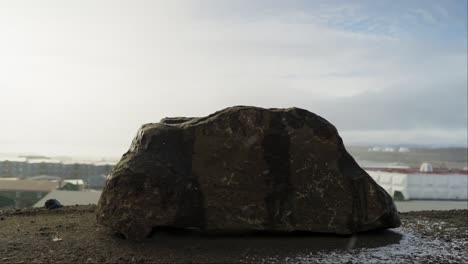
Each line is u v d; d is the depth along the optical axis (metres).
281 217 5.66
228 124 5.86
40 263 4.61
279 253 5.17
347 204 5.81
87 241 5.45
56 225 6.43
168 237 5.56
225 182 5.69
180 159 5.77
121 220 5.39
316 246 5.49
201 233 5.73
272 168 5.79
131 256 4.89
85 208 8.17
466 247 5.89
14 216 7.29
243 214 5.63
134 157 5.66
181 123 6.34
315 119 6.03
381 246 5.65
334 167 5.91
